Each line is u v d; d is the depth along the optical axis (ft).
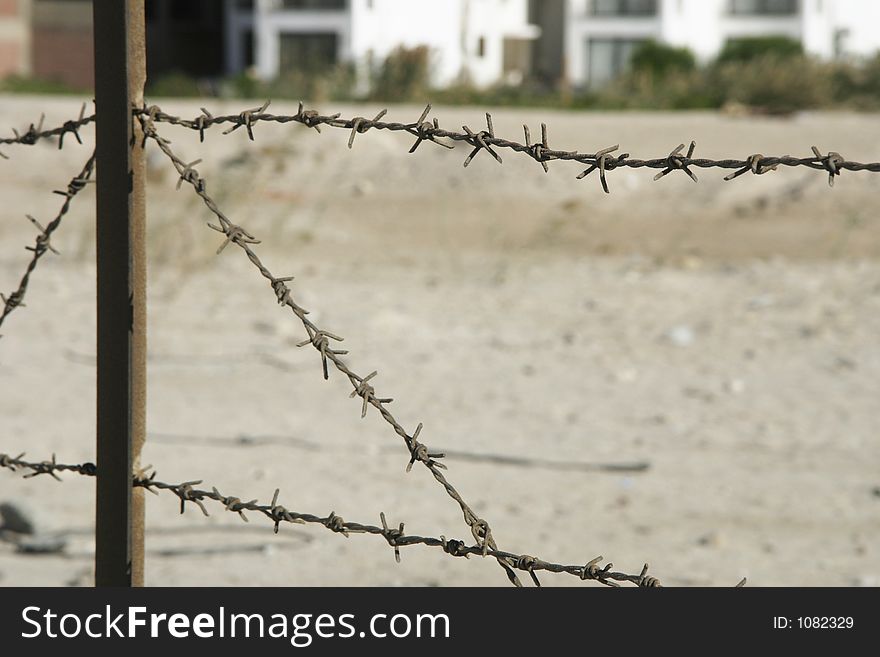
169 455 53.42
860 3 408.67
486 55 402.72
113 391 21.48
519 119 178.81
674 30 383.04
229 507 22.40
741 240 114.52
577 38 393.70
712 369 69.21
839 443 55.47
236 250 103.09
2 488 49.19
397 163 143.13
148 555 42.68
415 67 238.07
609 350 73.72
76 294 87.66
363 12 370.12
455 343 75.15
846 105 220.02
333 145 145.59
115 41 21.20
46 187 131.34
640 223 121.80
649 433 57.11
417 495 48.91
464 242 113.50
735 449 54.75
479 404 61.87
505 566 20.13
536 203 129.08
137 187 21.36
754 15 383.86
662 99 227.40
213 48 415.64
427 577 40.42
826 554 42.57
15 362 69.10
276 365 69.31
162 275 93.45
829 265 101.65
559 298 89.66
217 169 130.82
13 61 368.89
